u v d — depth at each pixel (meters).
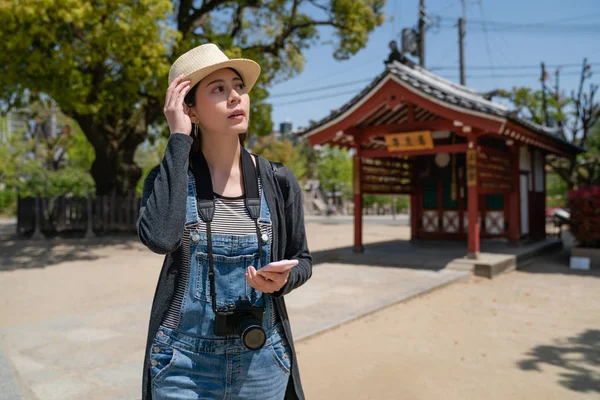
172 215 1.28
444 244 11.74
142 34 10.00
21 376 3.52
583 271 8.94
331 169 43.16
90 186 27.62
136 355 4.00
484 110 7.98
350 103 9.27
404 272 8.21
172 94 1.42
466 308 5.92
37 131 31.19
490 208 11.59
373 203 41.88
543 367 3.87
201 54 1.48
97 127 15.05
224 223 1.44
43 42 10.13
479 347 4.38
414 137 9.09
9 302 6.34
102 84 11.62
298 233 1.62
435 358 4.08
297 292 6.51
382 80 8.85
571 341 4.57
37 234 14.16
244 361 1.42
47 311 5.83
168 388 1.39
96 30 9.87
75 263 9.91
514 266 9.10
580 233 9.77
